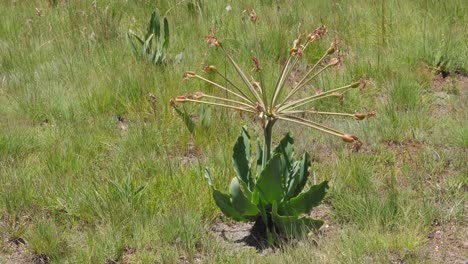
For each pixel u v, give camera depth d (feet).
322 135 21.11
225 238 16.66
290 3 31.37
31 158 19.72
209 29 28.02
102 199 17.21
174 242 16.22
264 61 26.35
